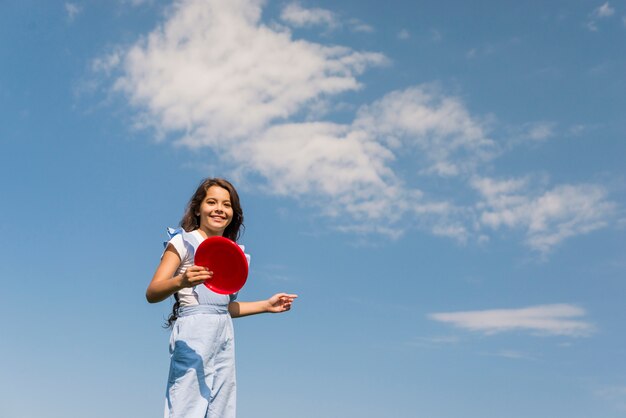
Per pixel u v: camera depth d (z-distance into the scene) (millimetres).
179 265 5289
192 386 4969
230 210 5613
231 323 5336
